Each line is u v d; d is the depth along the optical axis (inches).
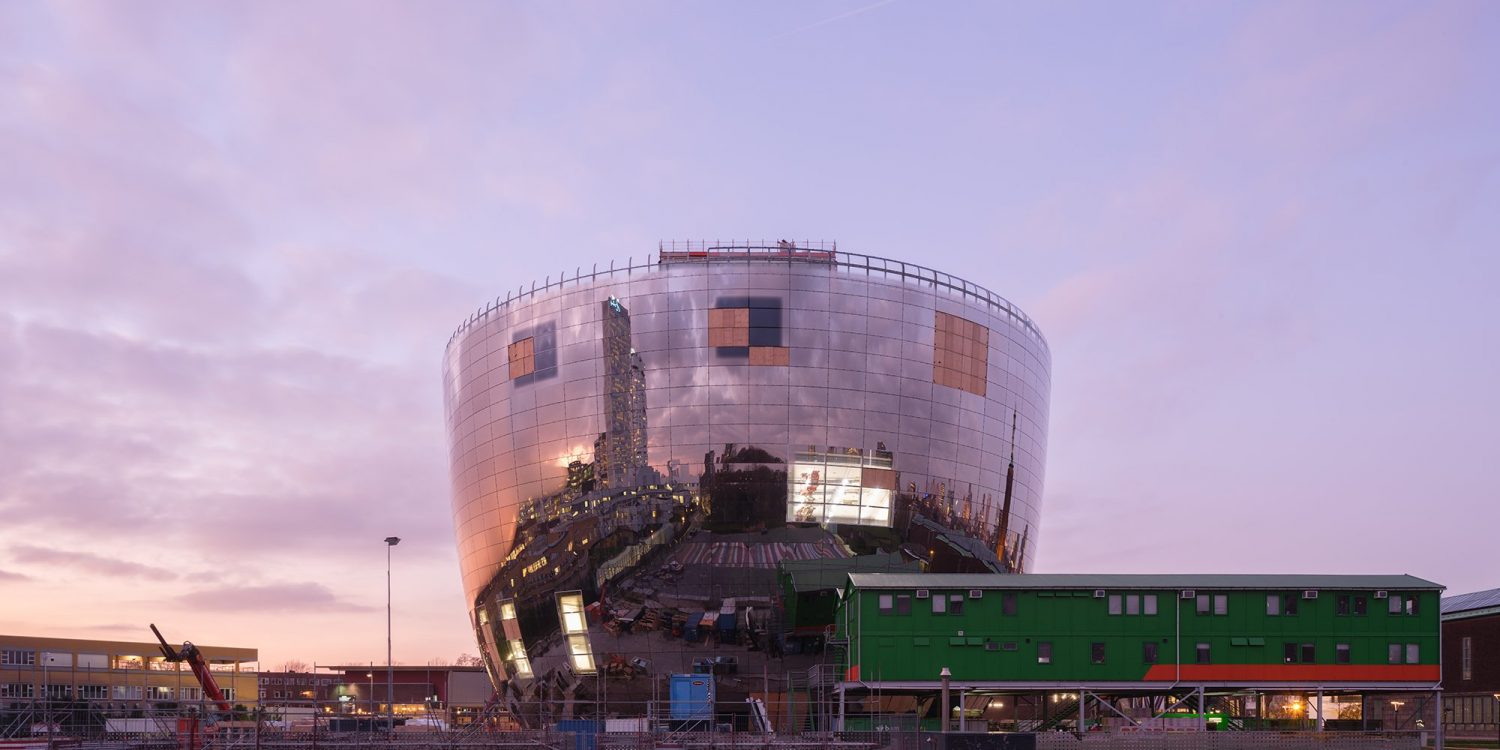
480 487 4296.3
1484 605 3676.2
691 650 3698.3
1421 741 2388.0
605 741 2551.7
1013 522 4224.9
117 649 5108.3
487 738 2662.4
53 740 2566.4
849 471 3742.6
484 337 4274.1
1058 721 2960.1
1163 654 2650.1
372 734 2704.2
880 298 3848.4
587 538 3846.0
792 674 3649.1
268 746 2440.9
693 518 3708.2
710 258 3890.3
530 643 4050.2
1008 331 4183.1
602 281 3924.7
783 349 3754.9
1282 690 2657.5
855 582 2751.0
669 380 3784.5
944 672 2240.4
